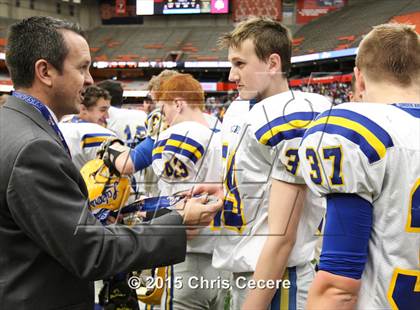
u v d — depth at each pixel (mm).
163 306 1708
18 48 1156
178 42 21641
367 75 1127
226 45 1463
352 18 18359
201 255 1688
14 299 1060
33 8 21734
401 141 1014
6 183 1023
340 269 991
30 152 1016
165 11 22234
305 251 1349
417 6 16453
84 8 23266
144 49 21438
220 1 21672
